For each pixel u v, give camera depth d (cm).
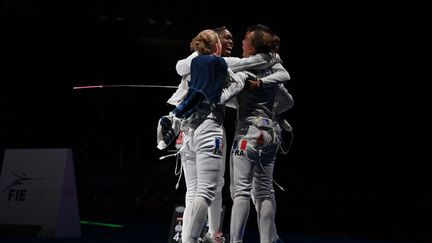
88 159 1434
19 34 1426
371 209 1246
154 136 1470
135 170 1409
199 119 502
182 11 1447
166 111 1484
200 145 500
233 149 526
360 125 1295
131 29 1480
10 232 845
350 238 905
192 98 489
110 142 1455
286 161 1340
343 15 1253
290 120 1345
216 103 493
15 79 1428
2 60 1420
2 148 1385
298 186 1321
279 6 1297
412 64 1225
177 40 1495
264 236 530
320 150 1327
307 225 1137
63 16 1438
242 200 515
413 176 1244
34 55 1438
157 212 1380
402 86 1246
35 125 1434
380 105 1273
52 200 836
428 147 1236
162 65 1493
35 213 839
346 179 1301
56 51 1449
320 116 1327
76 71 1462
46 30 1438
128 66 1486
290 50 1316
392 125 1266
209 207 542
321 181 1318
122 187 1395
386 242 859
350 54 1278
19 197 855
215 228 545
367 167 1287
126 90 1473
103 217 1255
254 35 534
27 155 870
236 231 514
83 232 912
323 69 1312
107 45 1474
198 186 500
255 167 531
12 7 1412
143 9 1462
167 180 1416
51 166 853
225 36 560
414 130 1246
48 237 817
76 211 855
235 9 1359
